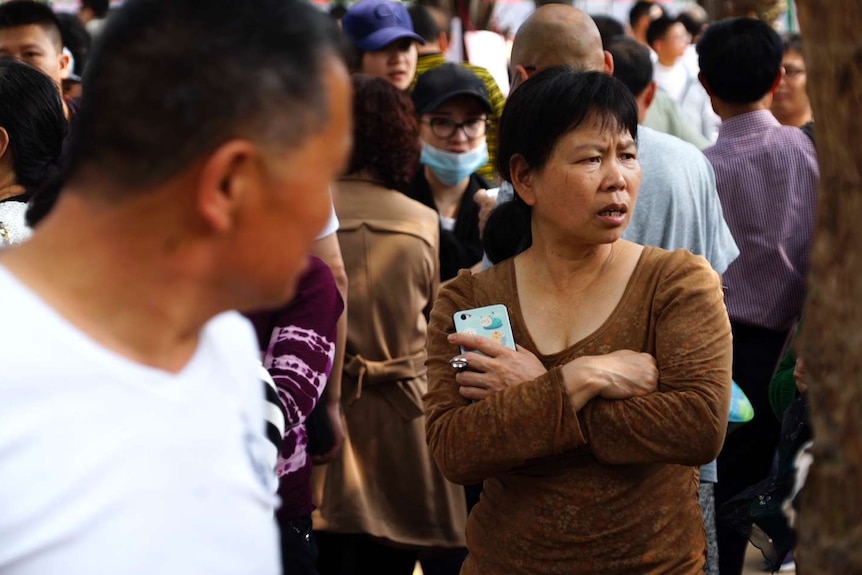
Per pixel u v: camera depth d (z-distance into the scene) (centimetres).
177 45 121
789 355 340
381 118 395
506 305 260
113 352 121
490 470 245
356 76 404
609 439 239
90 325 122
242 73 120
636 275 252
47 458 114
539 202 254
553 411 238
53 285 121
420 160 502
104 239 122
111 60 122
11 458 113
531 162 253
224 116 120
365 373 386
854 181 138
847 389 142
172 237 123
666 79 850
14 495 113
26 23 510
